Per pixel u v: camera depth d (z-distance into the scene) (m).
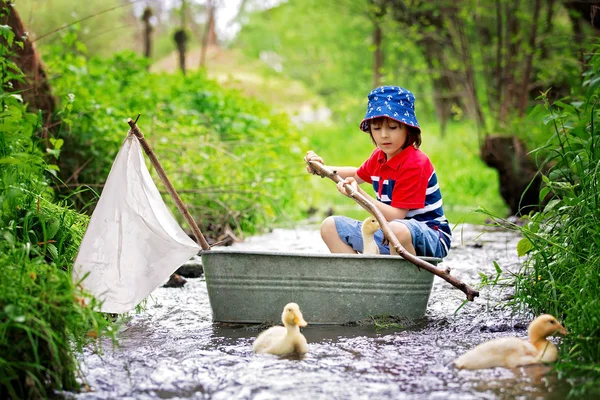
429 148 17.72
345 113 21.30
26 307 2.98
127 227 3.98
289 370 3.26
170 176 8.27
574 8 10.45
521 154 10.39
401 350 3.59
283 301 4.12
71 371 3.08
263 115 12.14
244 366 3.33
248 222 8.41
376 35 18.58
